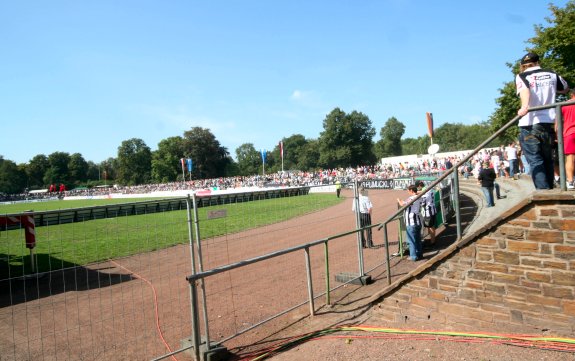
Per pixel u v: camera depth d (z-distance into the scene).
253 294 7.87
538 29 27.38
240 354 5.27
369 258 10.20
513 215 5.14
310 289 6.49
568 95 5.71
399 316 6.08
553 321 4.81
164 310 7.17
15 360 5.30
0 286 9.20
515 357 4.50
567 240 4.71
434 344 5.03
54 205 59.03
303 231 13.83
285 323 6.27
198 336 4.97
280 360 5.00
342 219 16.06
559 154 4.72
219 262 10.78
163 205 5.64
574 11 25.45
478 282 5.45
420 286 6.02
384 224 7.52
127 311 7.16
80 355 5.40
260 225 7.57
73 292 8.47
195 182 69.56
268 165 159.12
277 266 10.02
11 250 13.38
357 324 5.97
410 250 9.54
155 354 5.36
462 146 109.25
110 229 7.51
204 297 5.18
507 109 28.64
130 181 130.00
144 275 9.75
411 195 9.59
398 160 59.53
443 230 12.68
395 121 132.38
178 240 14.11
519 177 18.94
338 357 4.89
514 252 5.14
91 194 87.44
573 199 4.60
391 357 4.76
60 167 148.25
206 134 108.94
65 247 13.78
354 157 100.00
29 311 7.34
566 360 4.31
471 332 5.18
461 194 21.09
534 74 5.00
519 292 5.09
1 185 133.12
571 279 4.68
